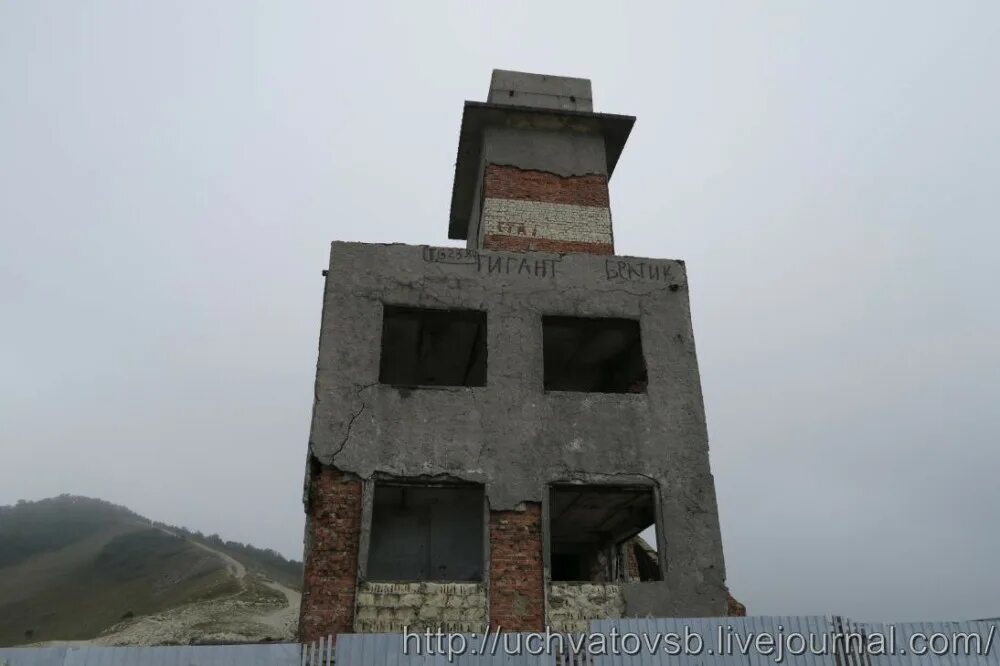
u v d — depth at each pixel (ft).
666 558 34.22
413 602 31.53
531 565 33.06
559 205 48.83
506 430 35.55
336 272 37.88
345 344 36.19
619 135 52.80
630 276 40.93
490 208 47.91
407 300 37.91
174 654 22.36
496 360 37.14
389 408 35.09
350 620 30.76
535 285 39.52
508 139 51.03
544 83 54.70
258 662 22.59
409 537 40.14
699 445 37.09
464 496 39.14
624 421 36.88
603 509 42.42
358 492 33.27
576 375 48.24
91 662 21.80
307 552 32.19
